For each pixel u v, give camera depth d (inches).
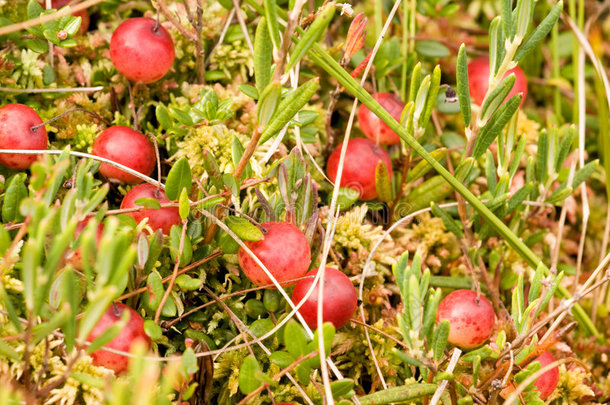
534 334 9.9
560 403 10.8
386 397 9.6
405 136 10.2
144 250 9.5
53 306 9.0
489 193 11.0
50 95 11.0
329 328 9.1
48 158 9.4
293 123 10.7
